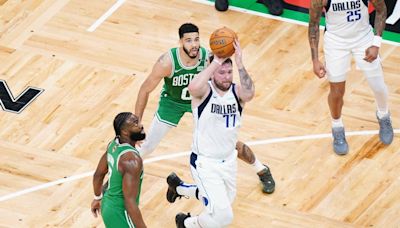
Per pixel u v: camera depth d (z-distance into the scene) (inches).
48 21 1164.5
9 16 1174.3
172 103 895.7
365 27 928.3
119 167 768.3
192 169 824.3
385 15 922.7
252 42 1132.5
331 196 927.0
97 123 1016.9
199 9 1185.4
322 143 989.2
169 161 969.5
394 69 1091.3
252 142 992.9
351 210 912.3
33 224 895.7
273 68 1091.3
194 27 849.5
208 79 786.8
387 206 915.4
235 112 805.9
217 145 810.2
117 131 774.5
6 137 998.4
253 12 1179.3
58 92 1057.5
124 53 1115.3
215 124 804.0
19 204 917.8
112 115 1027.3
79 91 1058.1
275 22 1163.3
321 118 1022.4
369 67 936.3
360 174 951.6
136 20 1165.7
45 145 988.6
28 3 1195.3
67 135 1001.5
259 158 971.9
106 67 1094.4
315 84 1066.7
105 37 1139.3
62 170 958.4
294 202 921.5
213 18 1170.0
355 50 933.8
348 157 971.9
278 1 1175.0
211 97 797.9
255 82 1070.4
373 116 1024.2
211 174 813.2
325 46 940.6
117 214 781.3
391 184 939.3
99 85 1067.3
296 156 975.0
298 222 899.4
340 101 951.6
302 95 1053.2
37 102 1043.9
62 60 1104.2
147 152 917.2
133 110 1032.8
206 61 867.4
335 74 938.7
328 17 926.4
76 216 904.9
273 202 921.5
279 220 901.2
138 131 772.6
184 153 979.9
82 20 1165.7
